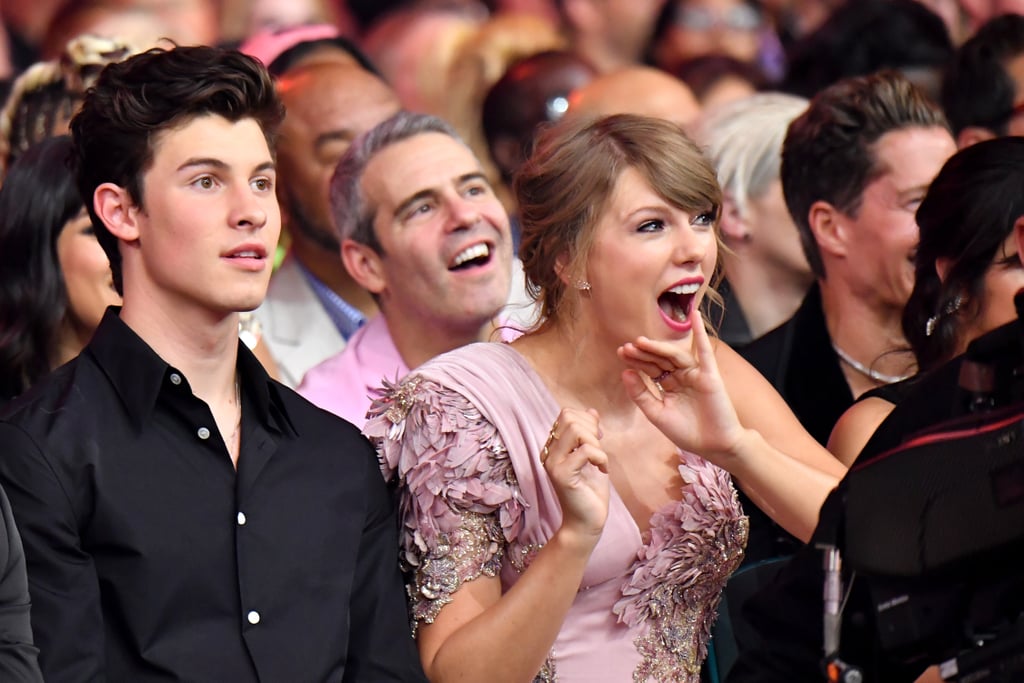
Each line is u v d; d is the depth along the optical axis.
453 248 14.16
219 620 9.70
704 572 11.12
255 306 10.03
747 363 12.67
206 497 9.87
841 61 19.81
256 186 10.21
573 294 11.04
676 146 10.82
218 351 10.18
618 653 10.79
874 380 14.41
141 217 9.99
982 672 7.62
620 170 10.74
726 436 10.57
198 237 9.87
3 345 13.52
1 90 18.66
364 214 14.42
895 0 19.95
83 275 13.61
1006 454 7.89
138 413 9.84
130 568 9.54
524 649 9.98
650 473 11.22
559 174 10.91
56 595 9.33
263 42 19.39
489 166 19.97
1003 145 11.70
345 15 21.03
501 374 10.96
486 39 21.19
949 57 19.77
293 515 10.06
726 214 17.38
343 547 10.16
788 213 16.00
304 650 9.81
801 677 8.80
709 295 12.27
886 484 8.16
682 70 21.33
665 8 22.47
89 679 9.26
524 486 10.64
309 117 16.95
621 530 10.80
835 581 8.10
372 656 10.16
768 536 13.41
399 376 14.53
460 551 10.48
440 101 21.08
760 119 17.53
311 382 14.58
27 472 9.48
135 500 9.64
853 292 14.42
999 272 11.44
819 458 11.98
